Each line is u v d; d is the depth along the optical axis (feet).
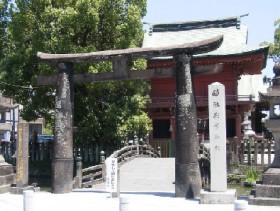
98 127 79.97
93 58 53.62
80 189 58.85
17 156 53.42
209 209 40.01
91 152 88.07
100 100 83.25
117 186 49.80
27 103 83.92
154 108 121.90
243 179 74.79
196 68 51.01
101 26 78.79
